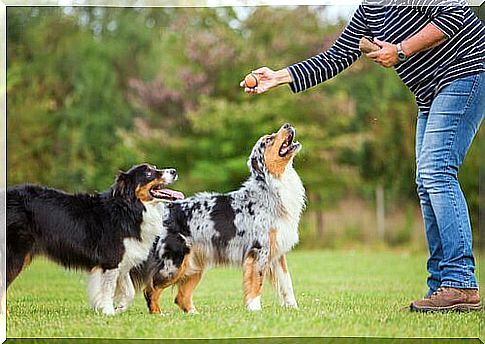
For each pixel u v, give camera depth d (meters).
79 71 20.45
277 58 20.67
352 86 19.97
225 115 20.14
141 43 21.11
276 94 20.39
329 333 6.64
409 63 7.31
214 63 20.58
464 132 7.13
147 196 8.19
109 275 8.15
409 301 8.72
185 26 21.23
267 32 21.00
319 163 19.86
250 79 7.68
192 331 6.72
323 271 13.39
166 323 7.07
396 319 7.02
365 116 19.77
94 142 20.08
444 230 7.18
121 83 20.84
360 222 19.53
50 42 20.39
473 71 7.04
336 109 19.97
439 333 6.65
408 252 17.89
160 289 8.23
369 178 19.58
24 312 8.09
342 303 8.52
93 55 20.59
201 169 20.16
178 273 8.22
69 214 8.21
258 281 8.18
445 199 7.12
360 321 7.01
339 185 19.66
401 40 7.33
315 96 20.14
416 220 19.19
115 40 20.98
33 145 19.41
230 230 8.34
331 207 19.69
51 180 19.47
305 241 19.39
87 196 8.41
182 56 21.05
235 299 9.30
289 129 8.34
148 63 21.03
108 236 8.15
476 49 7.05
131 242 8.16
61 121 19.95
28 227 8.12
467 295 7.20
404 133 19.22
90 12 21.00
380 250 18.72
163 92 20.39
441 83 7.15
